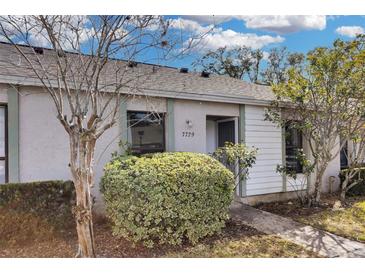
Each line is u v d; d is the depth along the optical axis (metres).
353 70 7.94
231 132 9.51
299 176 10.35
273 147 9.84
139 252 5.24
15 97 6.03
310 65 8.23
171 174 5.54
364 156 11.05
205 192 5.91
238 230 6.59
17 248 5.21
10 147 5.96
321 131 8.58
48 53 8.05
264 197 9.56
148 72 8.07
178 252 5.30
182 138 8.14
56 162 6.45
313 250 5.55
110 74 7.45
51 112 6.41
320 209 8.41
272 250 5.49
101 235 5.97
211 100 8.41
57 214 5.78
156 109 7.40
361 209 8.53
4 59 6.51
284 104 9.23
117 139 7.14
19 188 5.49
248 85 11.61
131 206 5.29
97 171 6.88
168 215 5.39
